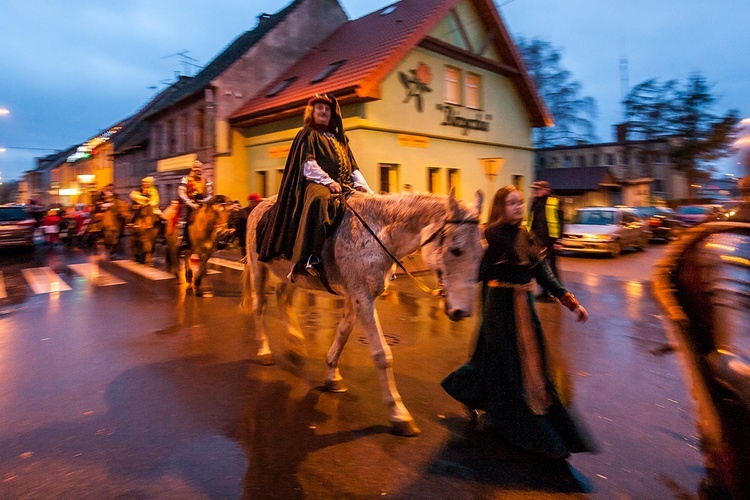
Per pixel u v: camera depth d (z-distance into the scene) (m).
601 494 3.15
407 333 7.04
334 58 18.97
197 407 4.50
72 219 21.81
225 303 9.16
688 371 2.68
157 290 10.49
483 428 4.07
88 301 9.32
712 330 2.40
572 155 45.84
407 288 10.57
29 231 18.77
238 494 3.14
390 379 4.03
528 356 3.57
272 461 3.54
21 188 83.44
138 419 4.24
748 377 2.22
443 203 3.72
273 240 4.66
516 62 20.08
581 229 17.89
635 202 38.12
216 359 5.89
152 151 27.91
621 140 41.25
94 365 5.67
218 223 9.80
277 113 17.58
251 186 20.64
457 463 3.51
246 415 4.32
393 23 18.48
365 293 4.03
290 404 4.56
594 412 4.41
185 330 7.22
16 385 5.04
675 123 38.41
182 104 23.53
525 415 3.51
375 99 14.79
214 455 3.63
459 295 3.43
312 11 23.00
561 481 3.29
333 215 4.07
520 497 3.11
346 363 5.74
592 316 8.16
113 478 3.33
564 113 40.69
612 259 17.47
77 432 4.00
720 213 2.67
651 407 4.52
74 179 48.97
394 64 14.95
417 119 16.73
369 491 3.17
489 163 12.03
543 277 3.72
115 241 17.50
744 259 2.31
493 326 3.69
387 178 16.25
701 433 2.87
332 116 4.70
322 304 9.11
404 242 3.90
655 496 3.13
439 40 16.86
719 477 2.64
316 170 4.28
